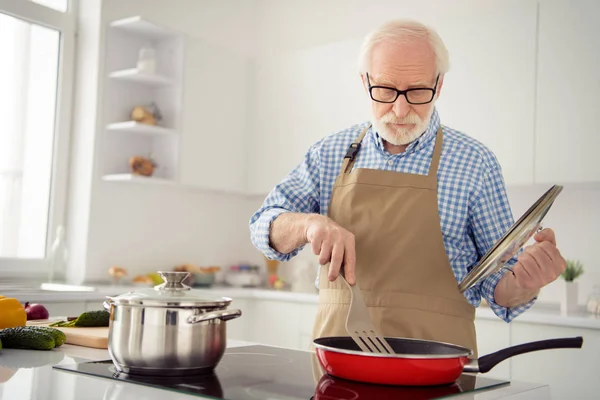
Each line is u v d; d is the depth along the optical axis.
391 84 1.43
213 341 1.00
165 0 3.62
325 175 1.66
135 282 3.15
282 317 3.24
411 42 1.43
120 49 3.37
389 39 1.44
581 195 2.99
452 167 1.52
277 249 1.39
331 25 3.87
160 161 3.44
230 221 3.99
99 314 1.47
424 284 1.45
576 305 2.70
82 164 3.28
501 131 2.87
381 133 1.50
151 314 0.96
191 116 3.44
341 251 1.12
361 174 1.56
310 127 3.51
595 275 2.92
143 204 3.47
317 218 1.24
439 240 1.47
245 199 4.09
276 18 4.11
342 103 3.38
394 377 0.90
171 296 0.99
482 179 1.51
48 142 3.27
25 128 3.18
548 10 2.77
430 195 1.50
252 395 0.85
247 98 3.79
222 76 3.62
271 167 3.66
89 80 3.30
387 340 1.06
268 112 3.70
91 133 3.26
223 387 0.90
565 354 2.46
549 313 2.59
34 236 3.21
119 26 3.31
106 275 3.29
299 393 0.86
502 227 1.49
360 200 1.54
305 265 3.54
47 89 3.28
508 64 2.86
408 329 1.42
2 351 1.23
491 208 1.50
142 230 3.46
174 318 0.96
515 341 2.57
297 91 3.57
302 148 3.54
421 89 1.43
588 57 2.66
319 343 1.00
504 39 2.88
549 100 2.75
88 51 3.31
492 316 2.62
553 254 1.18
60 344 1.29
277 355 1.21
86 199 3.24
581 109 2.67
